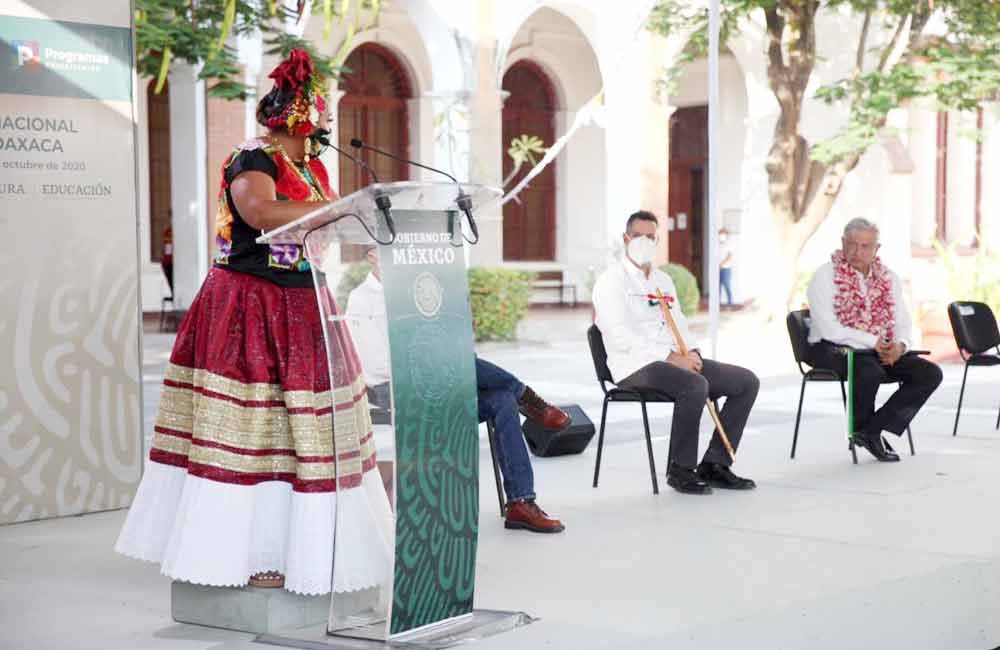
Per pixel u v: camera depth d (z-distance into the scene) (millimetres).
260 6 11773
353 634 4238
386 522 4473
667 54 20156
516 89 24578
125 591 4887
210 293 4418
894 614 4938
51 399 6070
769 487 7023
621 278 6953
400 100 22609
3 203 5895
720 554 5441
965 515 6262
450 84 18172
